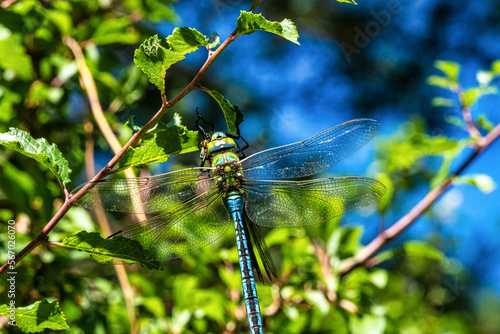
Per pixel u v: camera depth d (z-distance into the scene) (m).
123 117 0.89
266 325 0.85
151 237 0.80
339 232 0.86
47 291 0.83
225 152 0.82
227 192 0.82
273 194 0.82
